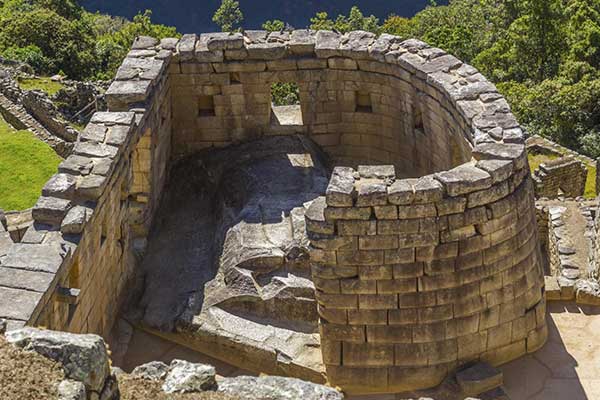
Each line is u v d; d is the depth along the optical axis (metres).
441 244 13.91
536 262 15.07
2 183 31.53
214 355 15.82
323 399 9.88
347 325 14.37
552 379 14.63
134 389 10.16
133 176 18.89
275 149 21.16
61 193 14.41
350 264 13.99
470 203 13.80
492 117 16.09
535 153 38.03
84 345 9.55
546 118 48.50
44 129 37.56
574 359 15.09
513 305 14.70
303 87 21.11
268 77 20.98
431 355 14.47
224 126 21.59
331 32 21.45
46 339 9.63
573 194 33.59
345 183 13.80
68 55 54.28
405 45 20.14
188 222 19.70
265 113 21.47
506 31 63.59
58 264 12.88
